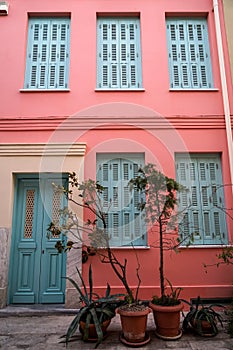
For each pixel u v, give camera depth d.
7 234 4.77
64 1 5.91
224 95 5.39
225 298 4.68
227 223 5.04
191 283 4.77
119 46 5.88
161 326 3.54
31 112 5.36
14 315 4.42
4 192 4.91
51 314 4.46
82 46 5.70
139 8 5.91
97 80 5.68
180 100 5.50
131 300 3.67
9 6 5.85
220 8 5.92
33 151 5.06
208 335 3.56
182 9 5.93
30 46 5.82
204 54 5.88
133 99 5.48
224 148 5.29
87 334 3.37
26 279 4.90
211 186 5.25
